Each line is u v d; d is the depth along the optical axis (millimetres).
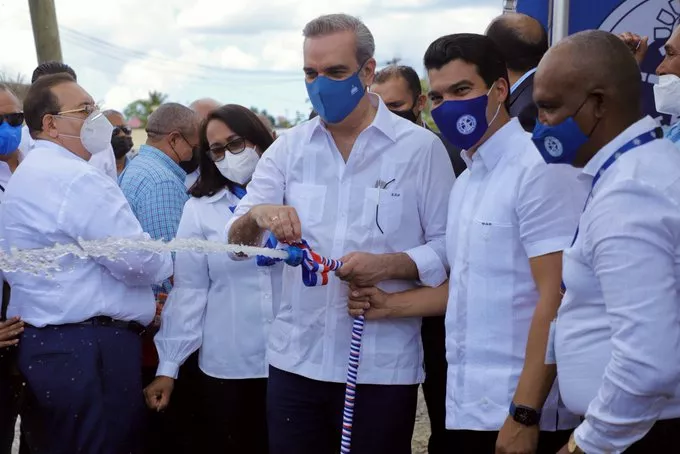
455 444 2711
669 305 1521
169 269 2953
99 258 2676
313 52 2391
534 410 2004
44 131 2799
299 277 2557
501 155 2201
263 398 3184
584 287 1721
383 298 2455
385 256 2438
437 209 2529
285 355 2592
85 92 2855
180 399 3342
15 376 2945
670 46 2699
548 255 2033
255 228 2592
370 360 2498
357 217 2500
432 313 2486
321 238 2521
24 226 2686
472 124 2184
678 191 1570
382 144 2496
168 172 3479
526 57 2959
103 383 2693
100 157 3002
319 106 2420
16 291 2732
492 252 2154
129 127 5414
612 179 1640
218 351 3098
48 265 2555
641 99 1729
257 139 3115
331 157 2541
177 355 3113
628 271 1533
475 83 2184
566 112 1696
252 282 3082
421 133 2539
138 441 2826
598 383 1716
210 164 3158
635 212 1550
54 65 4348
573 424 2186
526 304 2146
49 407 2641
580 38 1703
